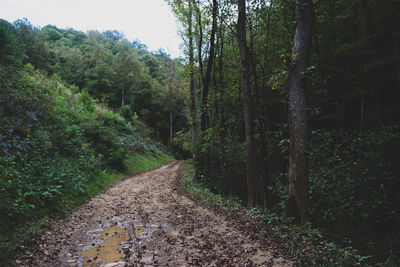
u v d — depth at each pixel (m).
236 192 10.57
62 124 14.25
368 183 6.21
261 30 10.59
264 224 6.10
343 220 6.41
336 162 7.00
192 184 12.74
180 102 54.00
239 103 12.73
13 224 5.09
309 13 6.08
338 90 9.45
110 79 60.47
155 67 81.06
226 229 5.86
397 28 7.82
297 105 6.07
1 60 15.45
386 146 6.50
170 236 5.45
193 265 4.01
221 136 11.84
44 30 95.31
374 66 7.98
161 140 48.94
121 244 4.96
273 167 10.04
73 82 58.03
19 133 10.03
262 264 3.97
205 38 14.25
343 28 9.46
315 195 6.90
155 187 12.70
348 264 3.83
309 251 4.30
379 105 8.53
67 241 5.07
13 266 3.72
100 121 23.31
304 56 6.07
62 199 7.71
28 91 14.13
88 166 12.46
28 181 7.27
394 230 5.67
